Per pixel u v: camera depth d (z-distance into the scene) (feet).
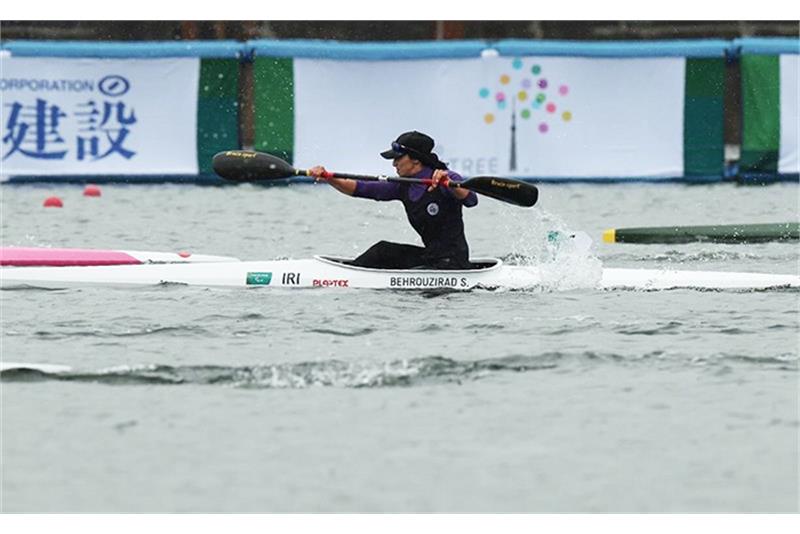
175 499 95.30
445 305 149.59
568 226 228.02
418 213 158.20
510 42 269.85
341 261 162.30
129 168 272.92
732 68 275.39
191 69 272.31
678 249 201.98
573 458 101.91
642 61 272.10
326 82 271.49
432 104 271.08
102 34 315.58
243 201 254.06
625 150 273.33
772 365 124.98
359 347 131.03
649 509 93.71
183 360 126.62
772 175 276.41
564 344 132.16
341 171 273.13
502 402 114.32
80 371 122.93
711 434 106.63
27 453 102.99
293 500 95.09
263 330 138.31
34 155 270.67
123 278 162.20
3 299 154.40
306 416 110.93
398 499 95.14
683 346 131.75
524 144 271.49
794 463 100.68
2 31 313.73
